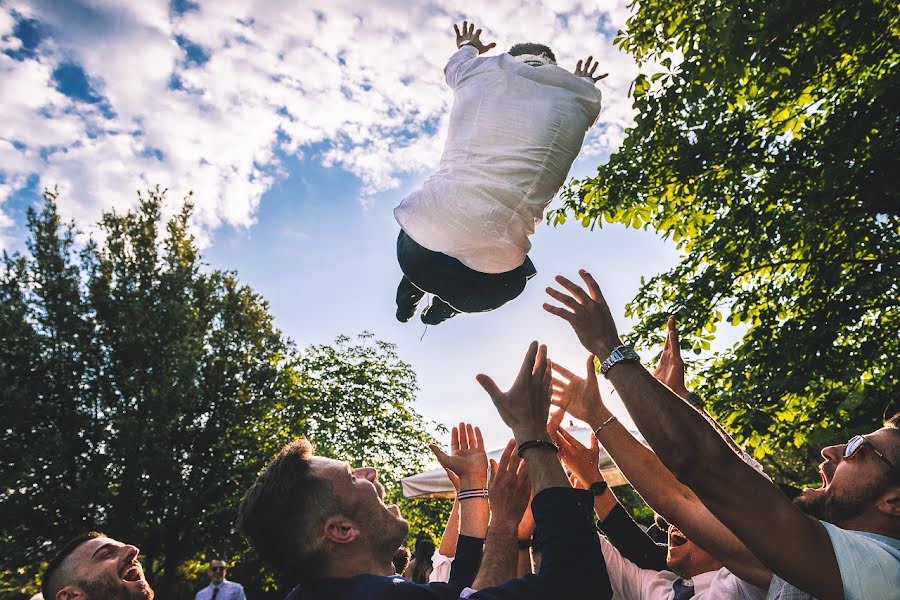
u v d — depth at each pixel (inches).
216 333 735.1
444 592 51.8
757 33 205.9
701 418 48.1
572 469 97.6
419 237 85.7
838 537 45.2
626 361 52.9
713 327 272.8
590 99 87.6
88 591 69.7
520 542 85.7
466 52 91.9
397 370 773.9
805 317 247.0
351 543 57.7
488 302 93.8
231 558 633.6
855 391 266.5
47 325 646.5
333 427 717.9
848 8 211.9
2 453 573.3
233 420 681.0
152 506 584.1
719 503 46.1
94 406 623.5
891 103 207.8
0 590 557.0
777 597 56.1
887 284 231.3
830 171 215.0
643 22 264.1
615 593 92.1
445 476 205.8
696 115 253.4
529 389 59.6
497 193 81.8
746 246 264.1
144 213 737.0
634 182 277.0
